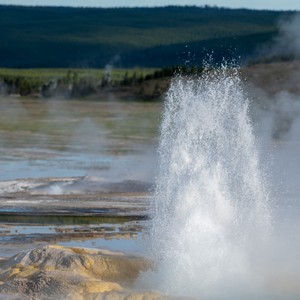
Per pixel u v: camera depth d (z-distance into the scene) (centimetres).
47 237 3888
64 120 10812
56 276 2789
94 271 2927
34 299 2727
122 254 3148
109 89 15725
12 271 2892
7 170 6359
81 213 4606
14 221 4344
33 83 18050
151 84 15200
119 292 2745
